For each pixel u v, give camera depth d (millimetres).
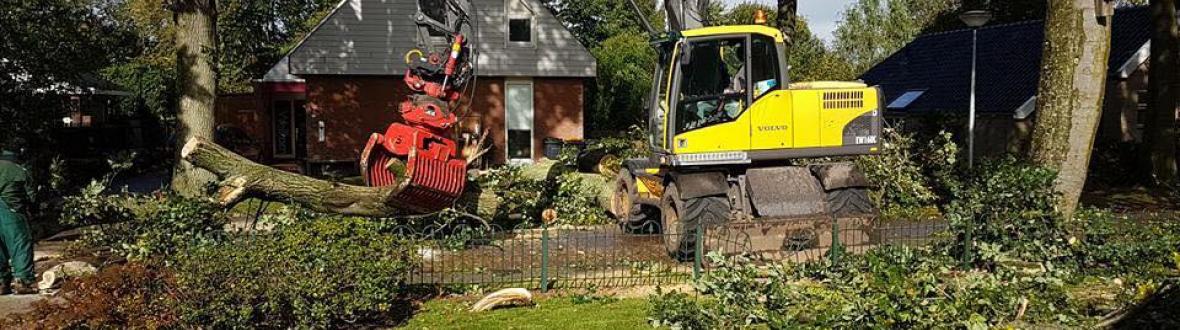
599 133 33906
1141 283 9344
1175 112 22594
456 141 13211
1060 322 8344
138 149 29469
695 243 11078
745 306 8633
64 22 17078
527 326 8922
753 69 12156
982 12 21266
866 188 12164
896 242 12047
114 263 9922
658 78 13078
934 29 48594
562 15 48375
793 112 12117
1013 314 8469
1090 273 10883
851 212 11992
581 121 28703
